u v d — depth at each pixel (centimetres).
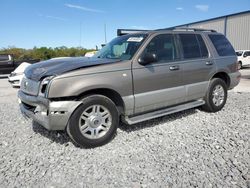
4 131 495
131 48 473
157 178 319
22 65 1190
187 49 541
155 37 486
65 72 386
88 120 408
